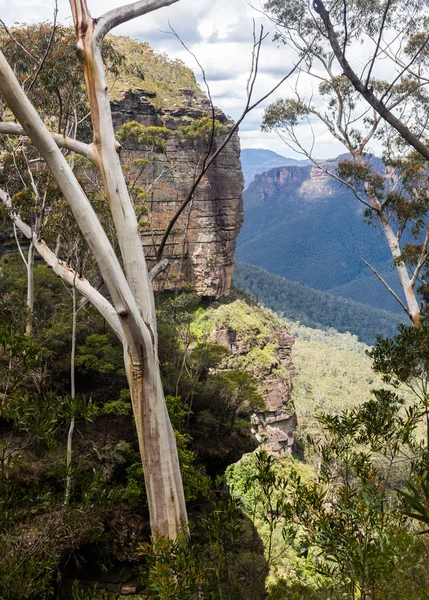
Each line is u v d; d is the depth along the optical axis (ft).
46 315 91.66
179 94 229.45
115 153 39.29
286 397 213.25
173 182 190.60
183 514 40.75
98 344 80.38
